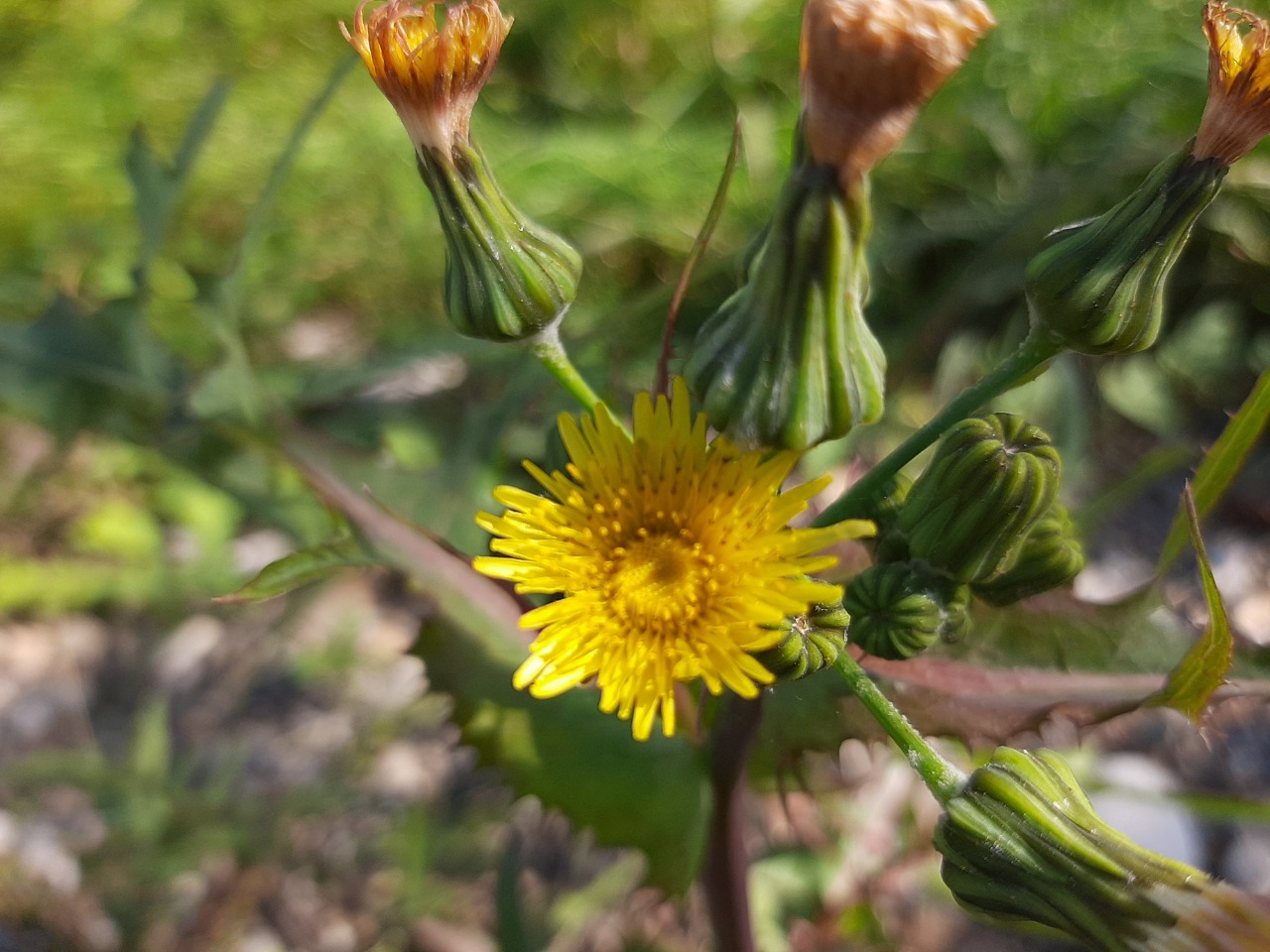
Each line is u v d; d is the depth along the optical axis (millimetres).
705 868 74
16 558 131
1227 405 142
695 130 166
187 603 132
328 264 157
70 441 103
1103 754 117
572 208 154
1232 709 109
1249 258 145
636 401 54
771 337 51
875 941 98
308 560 63
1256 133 51
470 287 59
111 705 127
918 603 57
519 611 71
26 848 115
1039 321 57
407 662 128
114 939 105
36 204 161
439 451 131
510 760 73
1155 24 161
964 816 50
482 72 57
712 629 52
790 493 53
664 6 177
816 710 67
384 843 105
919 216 150
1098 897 47
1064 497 130
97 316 95
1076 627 69
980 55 157
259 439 72
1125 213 54
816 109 47
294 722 125
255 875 104
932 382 141
